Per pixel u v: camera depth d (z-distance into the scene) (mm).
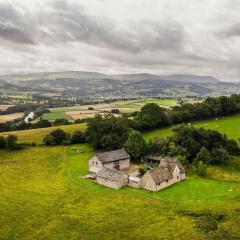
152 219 78062
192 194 93625
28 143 155750
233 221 75875
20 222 77000
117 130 144375
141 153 127938
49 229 73625
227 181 104500
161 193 95000
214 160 117938
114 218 78875
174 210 82750
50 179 108312
